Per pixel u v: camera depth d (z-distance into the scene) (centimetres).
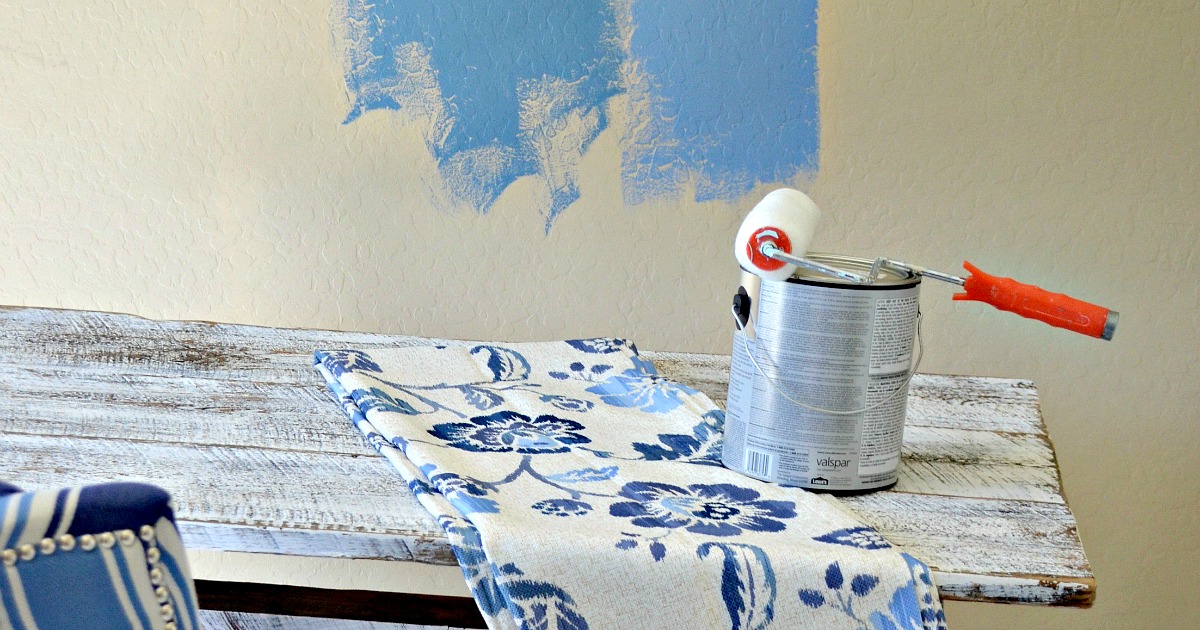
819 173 144
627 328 151
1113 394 150
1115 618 159
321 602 107
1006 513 79
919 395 107
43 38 142
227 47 142
